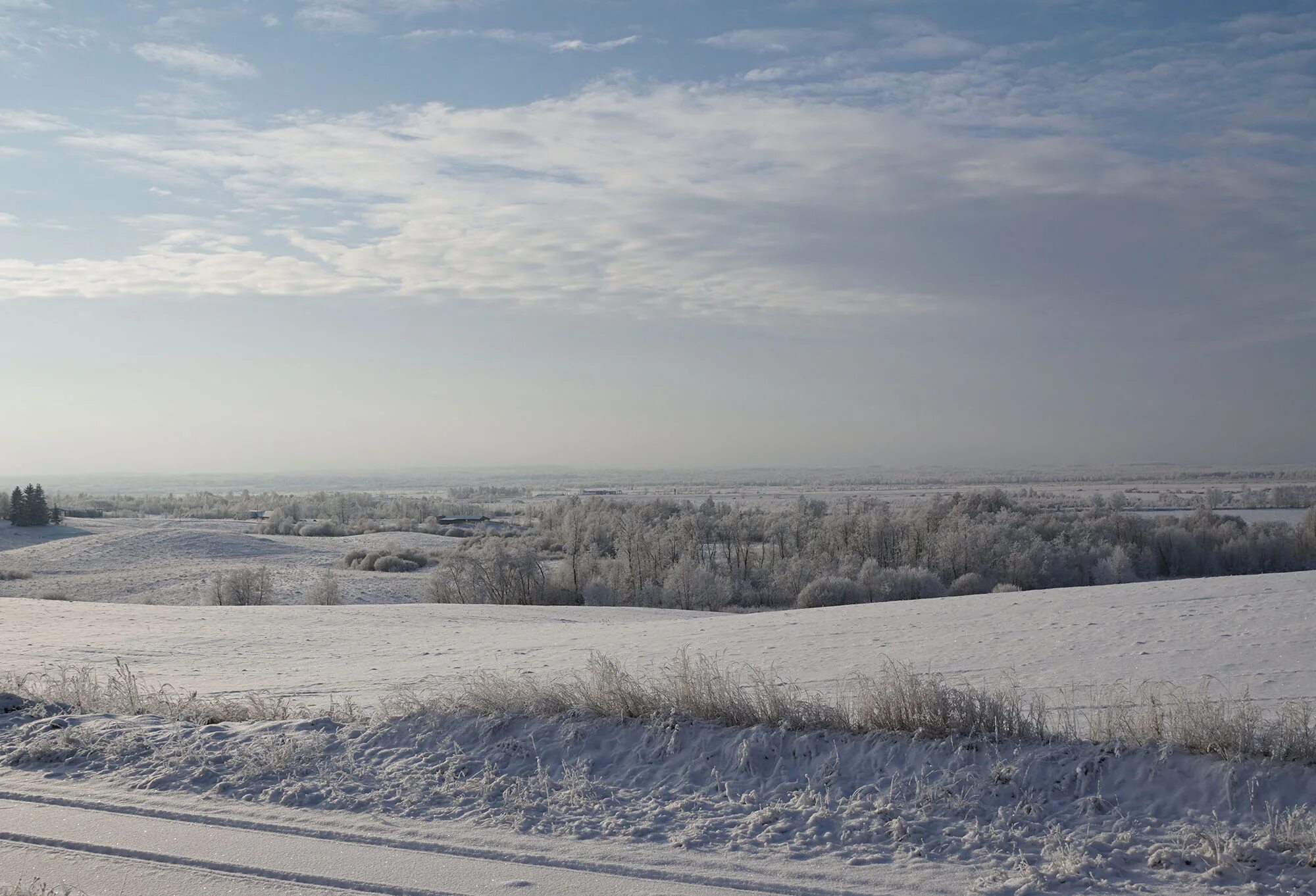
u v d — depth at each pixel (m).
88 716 11.33
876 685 9.62
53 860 6.81
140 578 70.31
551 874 6.43
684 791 8.20
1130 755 7.80
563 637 27.14
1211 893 5.99
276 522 133.62
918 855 6.69
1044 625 21.62
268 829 7.49
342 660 23.39
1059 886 6.13
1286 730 7.68
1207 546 70.94
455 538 104.81
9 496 149.12
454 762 8.98
